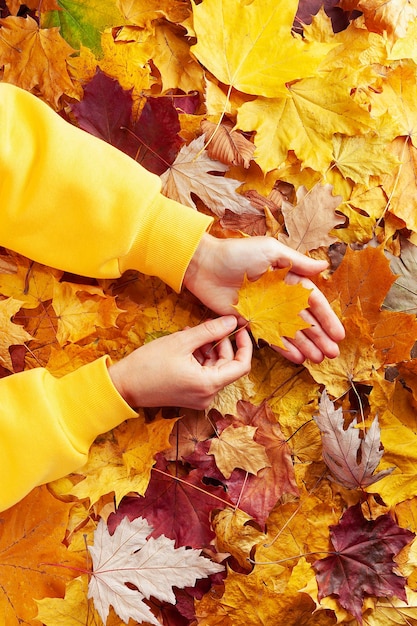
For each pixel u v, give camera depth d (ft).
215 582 3.52
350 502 3.60
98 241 3.38
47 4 3.53
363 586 3.45
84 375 3.36
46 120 3.34
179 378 3.38
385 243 3.71
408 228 3.70
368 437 3.37
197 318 3.63
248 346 3.49
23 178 3.34
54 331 3.55
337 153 3.66
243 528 3.49
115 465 3.50
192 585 3.34
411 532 3.46
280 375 3.63
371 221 3.69
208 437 3.57
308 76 3.55
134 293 3.62
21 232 3.39
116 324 3.56
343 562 3.46
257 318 3.41
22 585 3.43
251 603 3.49
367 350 3.53
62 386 3.37
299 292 3.31
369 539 3.47
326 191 3.56
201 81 3.66
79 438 3.37
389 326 3.56
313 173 3.69
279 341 3.41
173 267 3.42
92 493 3.44
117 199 3.35
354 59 3.68
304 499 3.56
